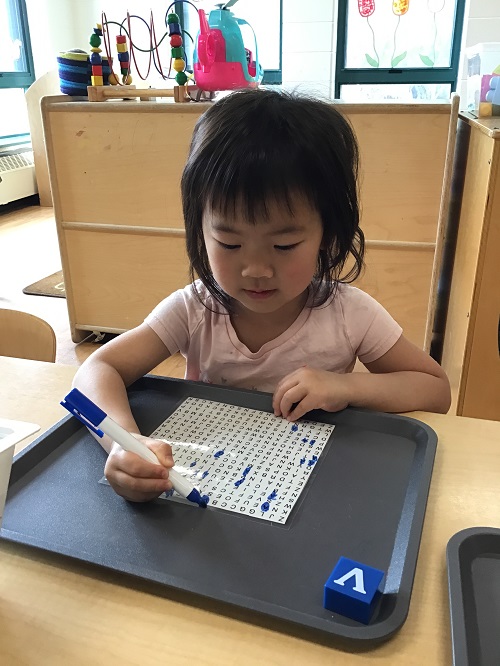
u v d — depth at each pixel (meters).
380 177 1.76
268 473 0.58
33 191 4.75
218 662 0.40
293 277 0.65
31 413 0.71
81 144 1.99
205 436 0.64
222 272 0.66
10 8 4.55
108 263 2.14
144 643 0.41
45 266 3.21
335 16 3.61
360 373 0.75
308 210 0.63
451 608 0.42
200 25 1.91
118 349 0.80
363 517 0.51
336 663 0.40
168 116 1.87
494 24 3.18
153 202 2.00
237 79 1.92
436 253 1.80
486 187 1.41
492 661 0.39
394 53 3.65
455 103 1.63
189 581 0.44
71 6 4.88
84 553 0.47
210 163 0.63
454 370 1.72
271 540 0.49
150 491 0.52
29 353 1.02
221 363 0.86
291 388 0.68
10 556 0.49
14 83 4.66
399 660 0.40
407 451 0.61
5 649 0.41
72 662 0.40
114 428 0.54
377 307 0.86
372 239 1.84
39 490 0.56
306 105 0.68
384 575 0.44
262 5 3.85
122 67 2.16
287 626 0.42
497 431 0.66
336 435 0.64
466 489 0.57
